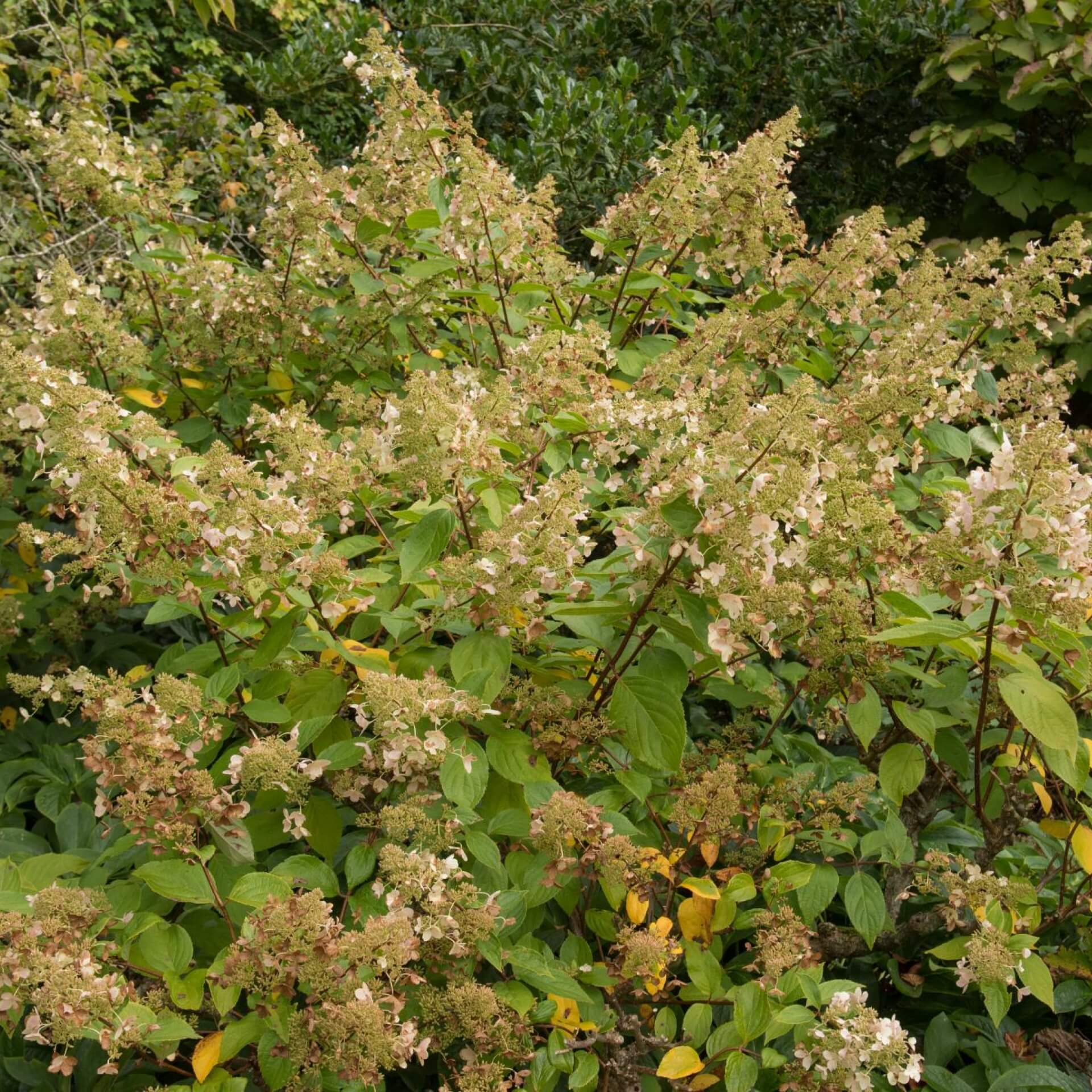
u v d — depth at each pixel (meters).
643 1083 2.21
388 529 2.90
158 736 1.99
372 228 3.29
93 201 3.74
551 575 2.13
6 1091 2.33
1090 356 5.32
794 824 2.44
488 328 3.44
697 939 2.25
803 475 2.01
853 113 6.84
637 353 3.36
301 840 2.59
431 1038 2.00
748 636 2.54
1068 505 1.96
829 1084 1.94
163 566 2.21
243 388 3.64
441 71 6.97
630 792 2.36
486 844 2.09
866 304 3.51
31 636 3.56
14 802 3.04
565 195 5.80
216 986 1.92
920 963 2.69
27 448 3.25
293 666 2.44
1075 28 5.68
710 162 3.69
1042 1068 2.29
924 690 2.45
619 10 6.91
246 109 6.04
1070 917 2.57
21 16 5.81
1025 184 5.95
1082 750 2.29
